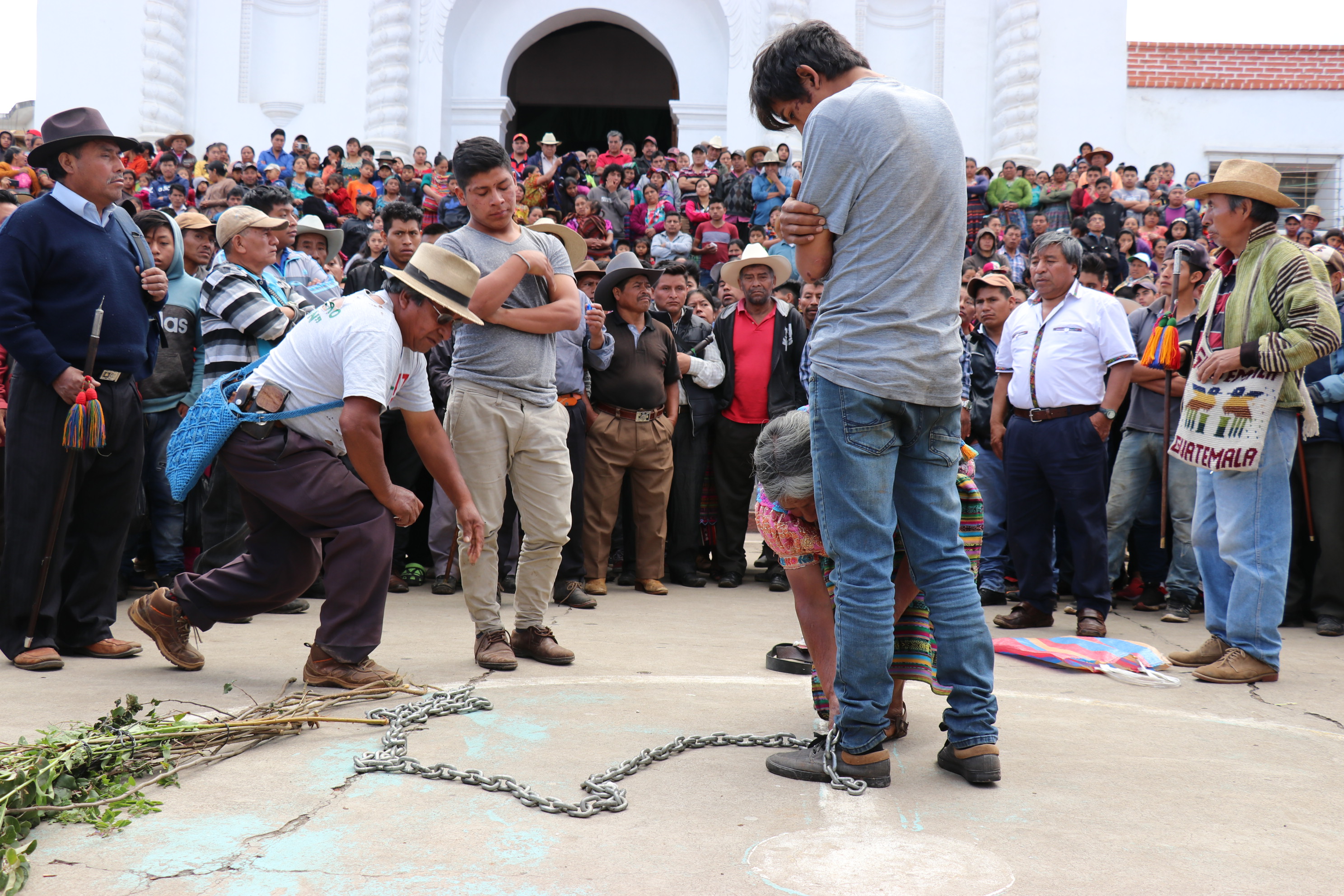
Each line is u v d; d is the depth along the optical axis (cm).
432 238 630
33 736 293
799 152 1398
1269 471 418
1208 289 446
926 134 261
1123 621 591
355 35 1435
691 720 331
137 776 265
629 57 1939
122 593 562
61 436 389
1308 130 1429
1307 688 413
